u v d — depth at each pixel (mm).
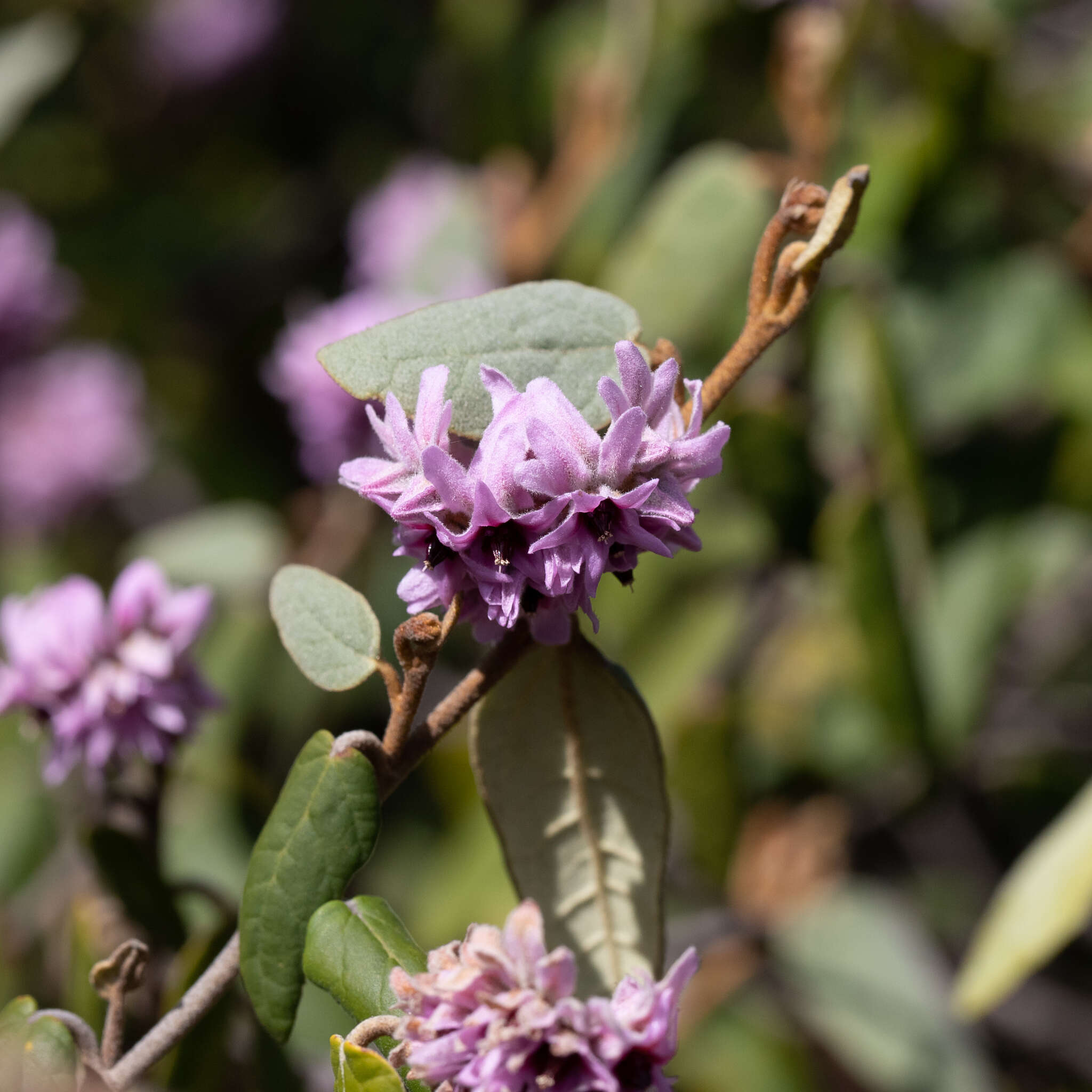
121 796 403
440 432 338
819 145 487
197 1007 350
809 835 552
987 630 523
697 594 505
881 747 552
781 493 498
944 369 547
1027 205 561
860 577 463
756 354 351
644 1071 331
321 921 343
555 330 350
